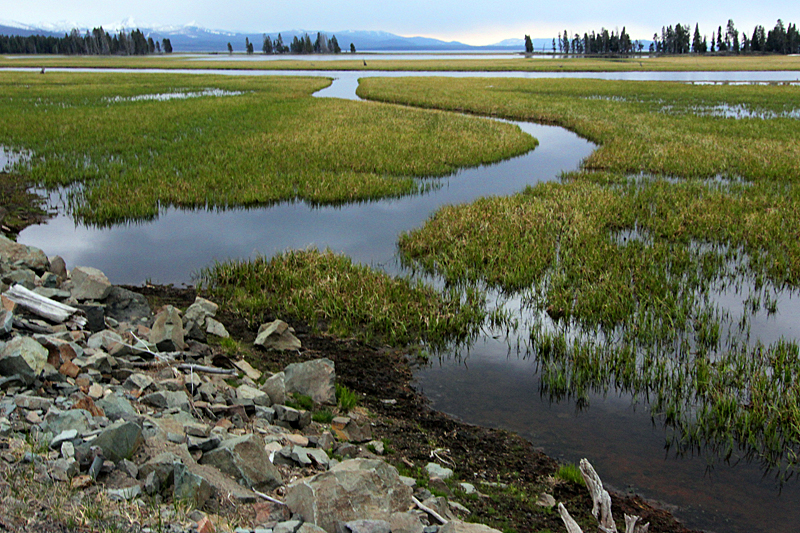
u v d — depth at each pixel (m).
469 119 38.22
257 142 28.25
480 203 18.36
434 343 10.02
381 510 4.26
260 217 18.08
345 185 20.77
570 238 14.98
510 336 10.34
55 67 117.19
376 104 46.94
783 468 6.71
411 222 17.55
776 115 40.91
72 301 7.96
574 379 8.74
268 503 4.26
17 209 17.66
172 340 7.62
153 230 16.53
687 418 7.73
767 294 11.73
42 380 5.46
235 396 6.59
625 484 6.35
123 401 5.27
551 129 37.72
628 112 42.75
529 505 5.68
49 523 3.41
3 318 6.24
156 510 3.75
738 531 5.58
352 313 10.74
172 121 35.00
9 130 30.36
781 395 7.96
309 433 6.33
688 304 11.17
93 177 21.36
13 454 4.05
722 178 22.97
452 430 7.34
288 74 93.88
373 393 8.27
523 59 178.75
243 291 11.73
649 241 15.21
